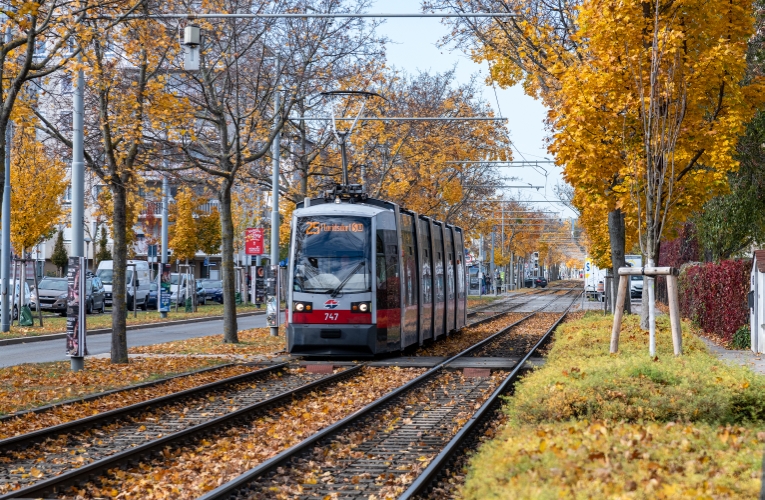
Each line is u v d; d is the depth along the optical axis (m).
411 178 45.38
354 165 40.56
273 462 10.49
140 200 24.66
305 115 38.06
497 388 18.05
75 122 21.08
